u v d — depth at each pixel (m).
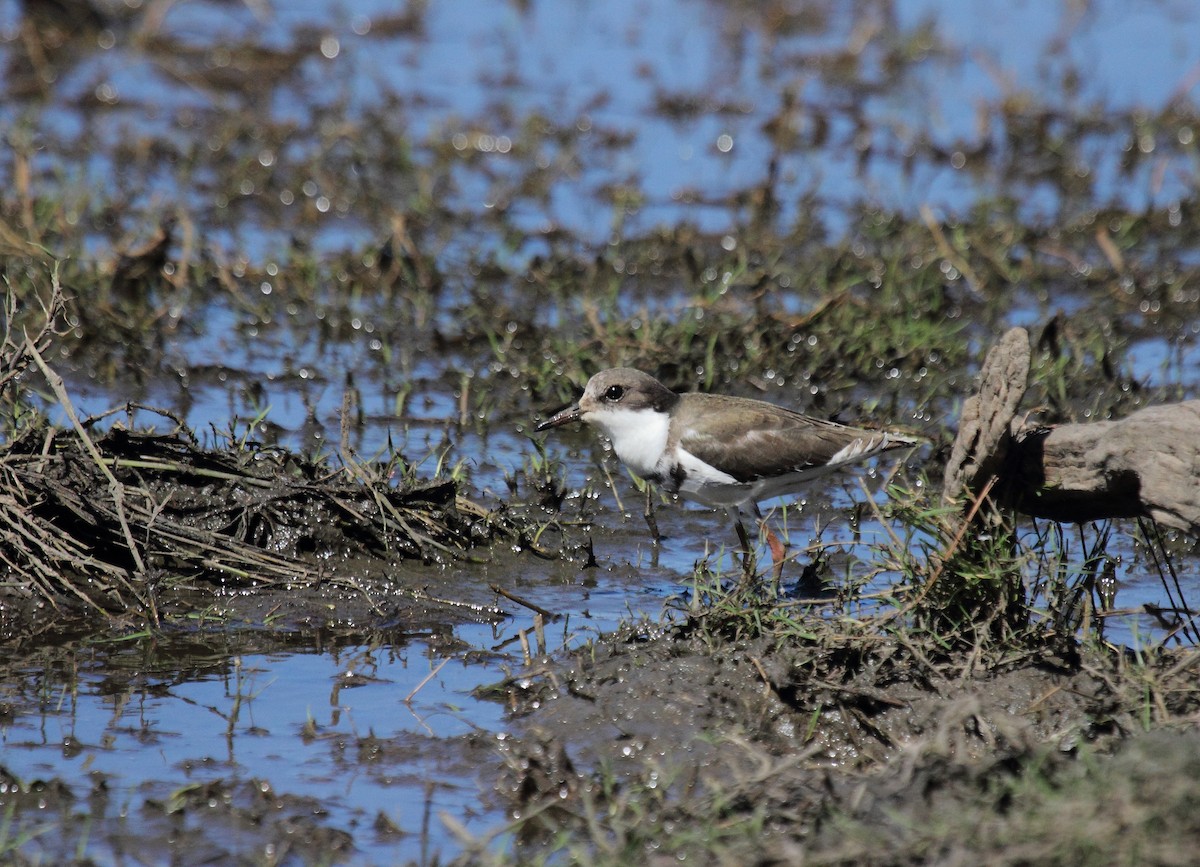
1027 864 7.39
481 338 17.50
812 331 17.17
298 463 12.92
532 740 9.69
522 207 21.55
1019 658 9.93
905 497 12.55
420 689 10.47
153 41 26.33
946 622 10.21
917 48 26.95
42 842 8.49
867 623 10.16
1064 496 10.03
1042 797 7.83
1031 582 10.86
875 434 12.91
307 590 11.92
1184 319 18.61
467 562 12.68
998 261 19.48
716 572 11.72
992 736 9.48
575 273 19.34
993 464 9.87
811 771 9.06
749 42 27.89
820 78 26.39
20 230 18.72
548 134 23.88
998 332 18.02
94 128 23.36
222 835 8.61
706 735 9.63
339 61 26.52
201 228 20.17
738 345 17.05
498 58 27.11
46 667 10.66
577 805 8.96
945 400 16.39
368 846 8.59
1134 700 9.49
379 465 13.30
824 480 14.73
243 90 25.16
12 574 11.65
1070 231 20.89
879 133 24.53
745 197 21.69
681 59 27.22
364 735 9.83
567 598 12.14
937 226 20.38
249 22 27.80
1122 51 27.50
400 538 12.66
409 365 16.89
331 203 21.20
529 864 8.11
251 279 18.66
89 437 12.43
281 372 16.62
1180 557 12.80
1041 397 16.00
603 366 16.47
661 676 10.12
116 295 17.91
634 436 12.98
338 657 10.98
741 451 12.59
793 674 9.95
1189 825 7.46
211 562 11.94
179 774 9.29
